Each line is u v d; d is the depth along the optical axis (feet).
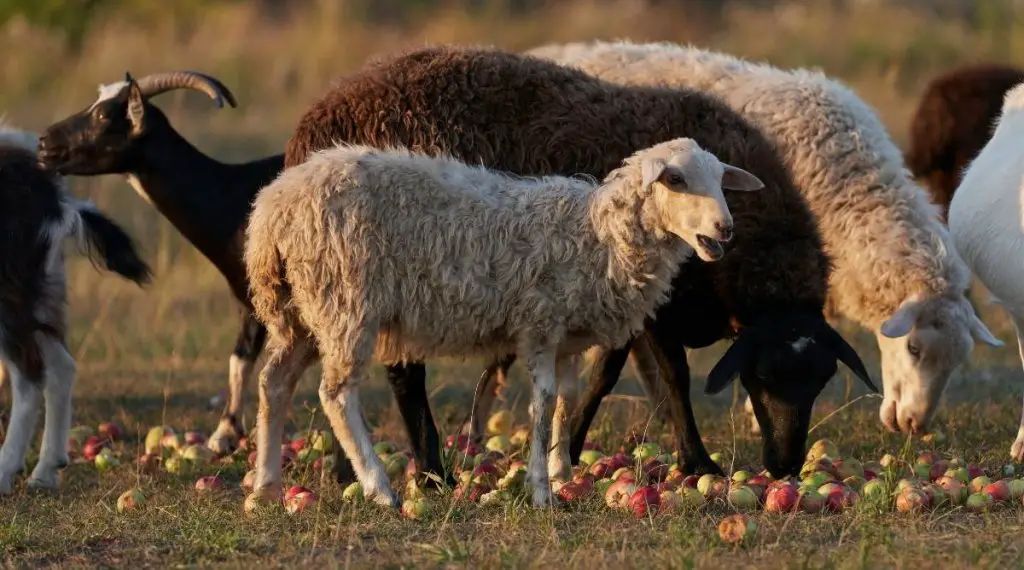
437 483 84.94
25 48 250.16
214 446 103.35
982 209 92.17
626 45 115.75
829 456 93.50
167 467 95.09
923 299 97.14
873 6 266.98
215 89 102.68
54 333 91.15
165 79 104.01
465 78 91.15
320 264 77.15
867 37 249.75
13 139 100.94
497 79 91.56
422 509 76.95
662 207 77.41
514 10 278.87
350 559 69.41
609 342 81.46
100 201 185.78
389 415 112.98
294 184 78.13
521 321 79.05
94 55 252.01
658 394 105.40
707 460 90.89
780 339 86.22
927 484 80.64
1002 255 90.38
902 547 68.74
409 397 86.79
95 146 102.78
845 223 101.09
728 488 81.46
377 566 67.72
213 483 88.38
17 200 89.86
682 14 268.21
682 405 91.71
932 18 264.72
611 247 78.59
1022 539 69.87
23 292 89.25
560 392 88.63
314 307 78.02
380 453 94.07
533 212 79.00
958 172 128.47
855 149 102.58
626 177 78.23
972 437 101.81
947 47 246.88
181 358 136.87
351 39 255.50
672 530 71.72
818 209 102.01
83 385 125.08
